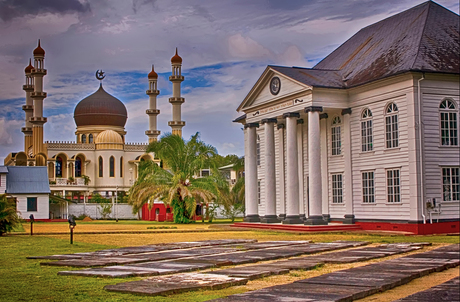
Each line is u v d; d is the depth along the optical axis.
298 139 47.59
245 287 15.31
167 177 61.28
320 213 40.28
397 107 37.16
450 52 38.28
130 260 20.30
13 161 111.12
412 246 26.06
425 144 36.00
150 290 14.16
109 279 16.41
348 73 43.62
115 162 102.75
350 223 40.72
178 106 112.88
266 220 46.28
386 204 38.00
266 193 46.62
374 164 39.09
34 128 106.12
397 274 17.06
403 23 43.22
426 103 36.25
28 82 123.31
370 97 39.50
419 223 35.25
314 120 40.41
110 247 26.86
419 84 36.06
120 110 112.00
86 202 87.25
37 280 16.34
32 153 108.56
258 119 47.53
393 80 37.31
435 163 36.22
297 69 44.78
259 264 19.78
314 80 41.66
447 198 36.50
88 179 98.50
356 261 20.47
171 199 58.19
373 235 34.97
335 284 15.34
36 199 71.69
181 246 26.42
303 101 41.41
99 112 109.94
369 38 46.72
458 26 41.34
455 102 37.03
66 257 21.89
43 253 24.06
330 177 43.41
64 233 38.38
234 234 37.50
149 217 77.31
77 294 14.11
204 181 61.09
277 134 50.31
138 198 60.47
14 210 37.19
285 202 49.06
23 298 13.69
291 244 27.47
